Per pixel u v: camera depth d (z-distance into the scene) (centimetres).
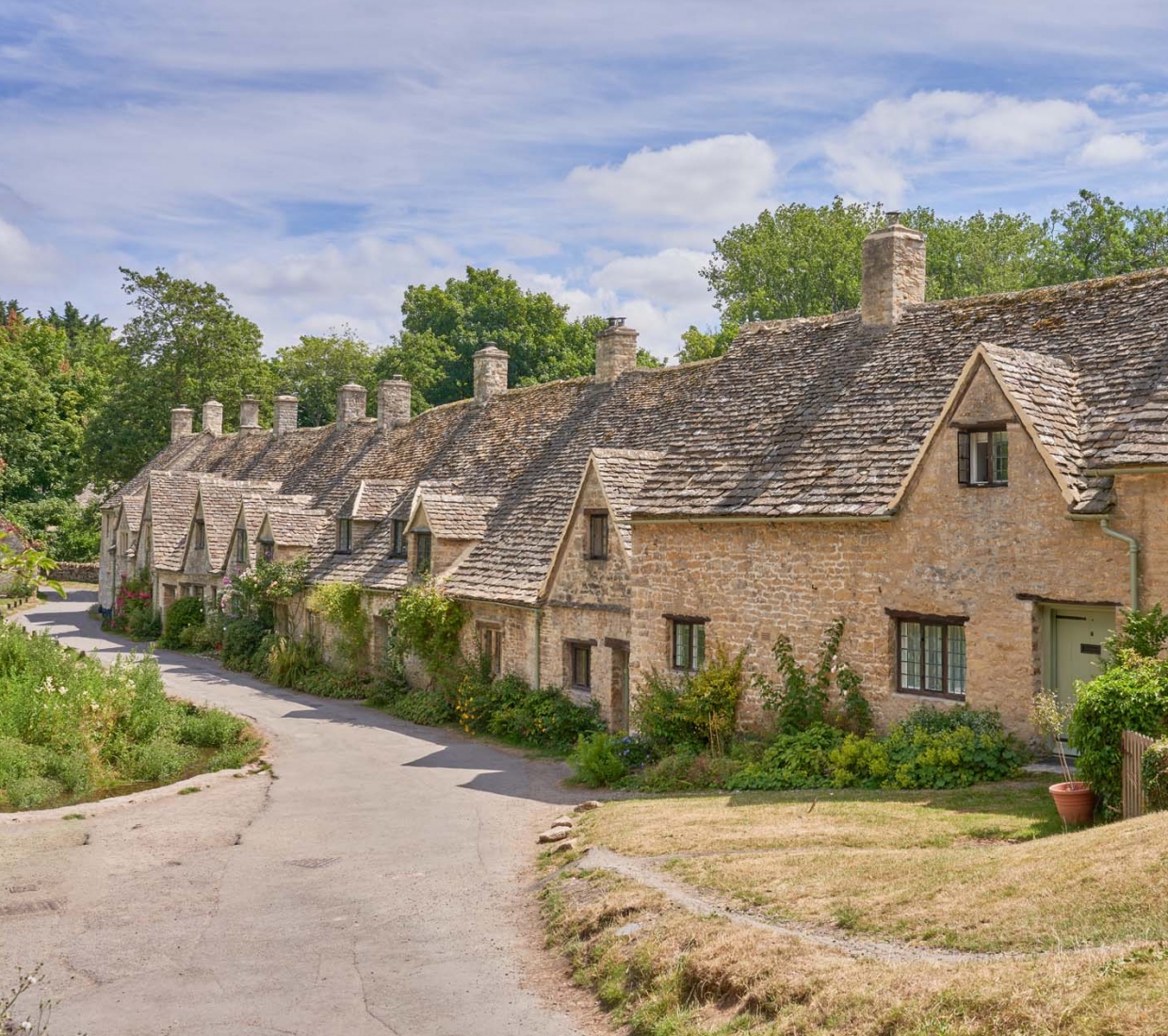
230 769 2300
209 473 5753
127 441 6656
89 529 7812
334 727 2789
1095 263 5116
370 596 3412
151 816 1862
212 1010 1034
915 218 5959
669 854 1357
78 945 1223
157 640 4638
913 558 1794
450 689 2841
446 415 4203
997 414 1683
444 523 3059
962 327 2094
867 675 1856
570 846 1488
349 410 5066
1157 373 1670
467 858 1542
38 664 2761
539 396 3659
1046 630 1655
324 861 1557
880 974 864
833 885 1122
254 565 4053
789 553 1973
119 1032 988
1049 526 1620
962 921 948
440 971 1112
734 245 6134
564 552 2550
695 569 2147
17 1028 887
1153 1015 696
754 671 2033
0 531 1275
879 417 2002
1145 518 1513
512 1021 983
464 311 6975
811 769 1803
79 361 9375
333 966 1138
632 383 3222
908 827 1365
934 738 1677
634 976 1016
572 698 2533
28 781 2114
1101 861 1000
